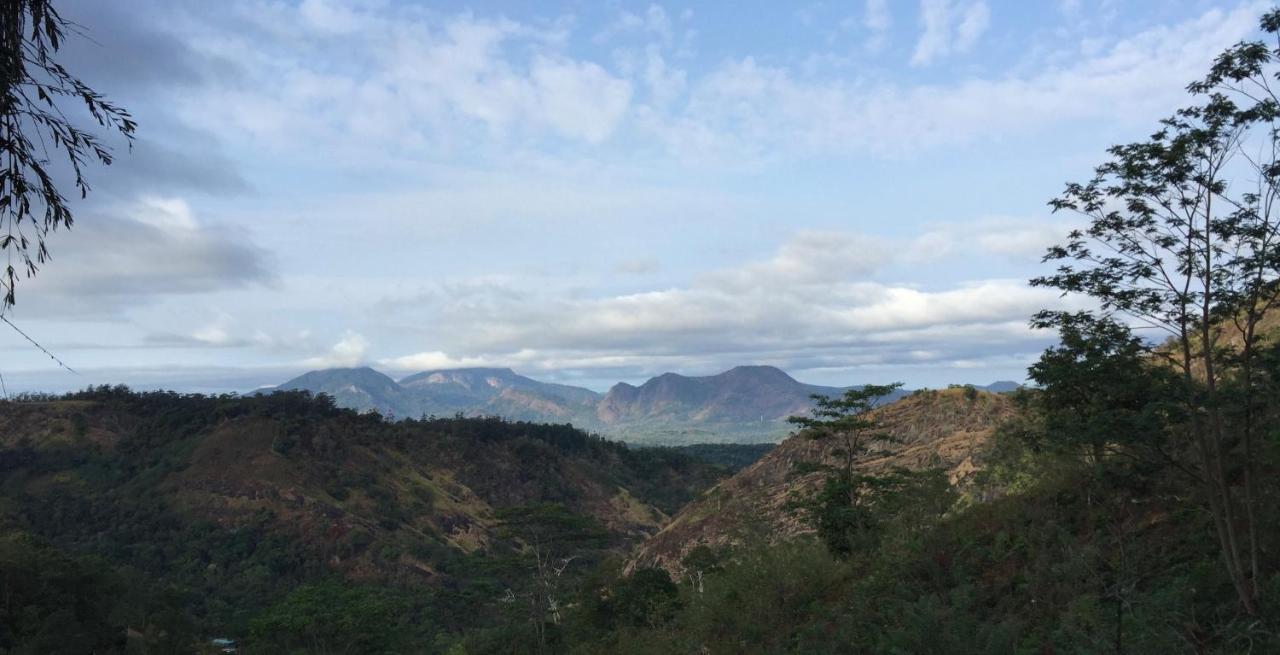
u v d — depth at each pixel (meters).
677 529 71.62
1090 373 10.84
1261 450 10.89
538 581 50.59
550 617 50.66
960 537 17.12
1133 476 11.32
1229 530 9.79
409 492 184.38
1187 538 11.71
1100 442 10.81
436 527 171.88
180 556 137.12
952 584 15.34
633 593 45.66
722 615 19.58
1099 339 10.95
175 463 170.88
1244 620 8.92
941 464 49.09
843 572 19.81
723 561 39.50
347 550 144.38
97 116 6.59
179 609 83.25
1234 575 9.60
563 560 54.75
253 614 99.81
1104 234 10.93
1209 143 9.88
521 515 51.41
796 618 18.67
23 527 138.38
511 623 50.75
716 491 74.69
